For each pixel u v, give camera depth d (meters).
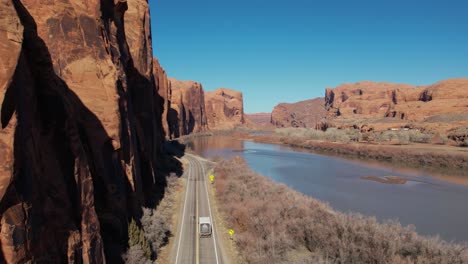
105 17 25.81
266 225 29.59
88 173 15.85
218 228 31.16
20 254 10.13
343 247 24.80
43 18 20.86
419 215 40.78
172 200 40.06
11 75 10.41
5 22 10.80
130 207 25.59
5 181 9.76
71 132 15.03
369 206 44.72
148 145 43.16
